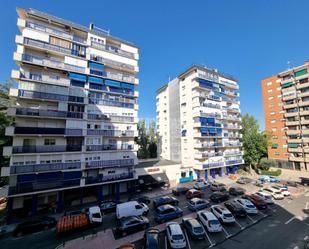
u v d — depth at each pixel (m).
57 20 25.30
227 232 17.38
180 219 20.30
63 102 24.86
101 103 28.42
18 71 22.41
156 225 19.06
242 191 30.20
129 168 30.20
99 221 19.20
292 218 20.41
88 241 16.27
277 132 54.34
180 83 47.94
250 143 50.09
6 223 20.56
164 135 53.97
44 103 24.44
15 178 21.30
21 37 22.69
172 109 50.31
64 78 25.44
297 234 16.66
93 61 27.84
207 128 42.88
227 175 46.31
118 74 30.20
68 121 24.94
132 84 31.64
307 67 47.84
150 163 40.25
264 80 58.34
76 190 27.69
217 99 45.66
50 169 22.86
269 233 17.03
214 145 43.75
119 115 29.83
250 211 21.52
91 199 27.80
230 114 50.75
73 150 25.02
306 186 36.19
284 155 52.41
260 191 28.70
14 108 21.97
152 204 25.89
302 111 48.25
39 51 24.59
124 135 29.44
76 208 24.64
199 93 42.53
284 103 52.94
